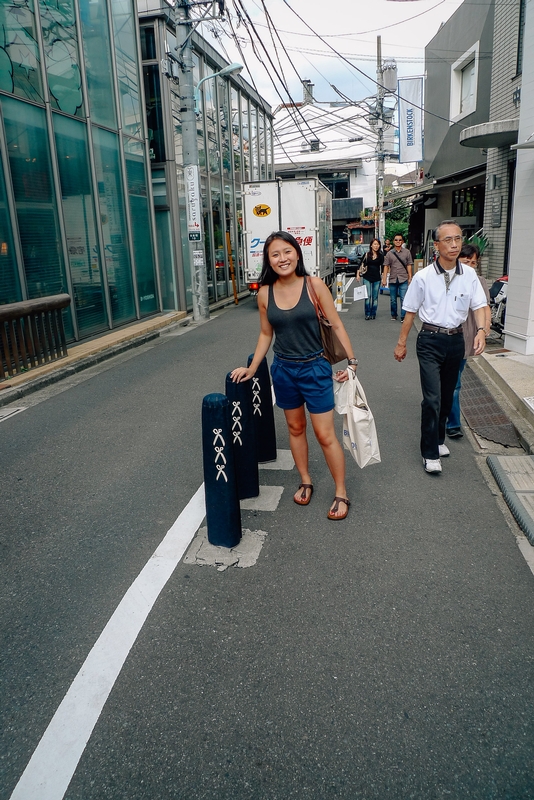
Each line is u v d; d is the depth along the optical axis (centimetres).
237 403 423
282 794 208
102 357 1025
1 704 252
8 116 917
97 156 1190
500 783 210
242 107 2231
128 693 256
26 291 957
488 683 255
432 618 300
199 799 207
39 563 363
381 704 246
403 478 475
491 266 1605
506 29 1429
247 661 273
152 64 1493
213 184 1892
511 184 1470
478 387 718
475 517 408
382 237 3066
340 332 388
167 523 409
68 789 212
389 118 3009
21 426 650
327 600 317
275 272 378
